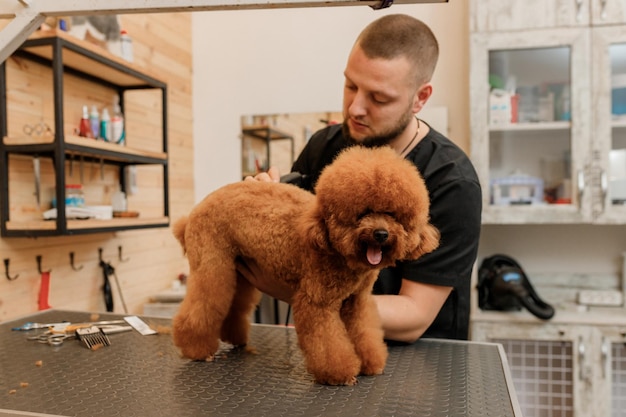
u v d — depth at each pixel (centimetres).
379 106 111
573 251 241
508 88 216
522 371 218
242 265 95
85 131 181
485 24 210
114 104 215
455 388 82
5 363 96
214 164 285
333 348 81
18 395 80
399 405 75
